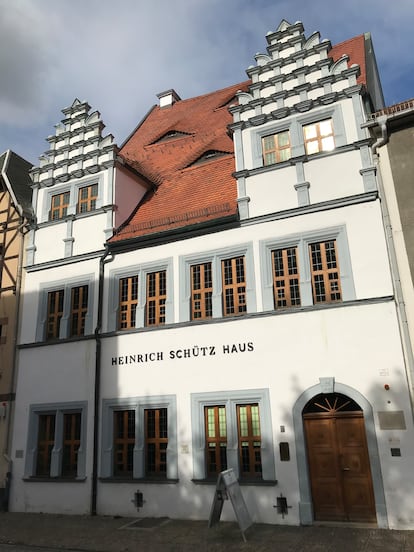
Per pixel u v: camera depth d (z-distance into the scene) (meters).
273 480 11.30
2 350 16.23
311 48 14.19
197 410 12.63
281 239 12.86
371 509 10.57
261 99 14.23
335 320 11.65
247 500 11.46
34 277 16.55
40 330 15.77
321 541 9.50
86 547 10.10
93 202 16.39
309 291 12.15
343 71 13.34
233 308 13.17
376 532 9.86
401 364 10.77
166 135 21.08
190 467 12.35
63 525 12.09
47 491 14.07
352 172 12.53
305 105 13.48
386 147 12.42
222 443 12.33
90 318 15.01
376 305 11.34
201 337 13.09
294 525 10.84
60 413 14.63
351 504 10.76
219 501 10.86
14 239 17.36
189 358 13.10
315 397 11.55
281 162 13.33
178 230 14.05
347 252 11.99
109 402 13.88
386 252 11.62
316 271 12.40
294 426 11.45
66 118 18.06
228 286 13.38
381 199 12.02
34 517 13.32
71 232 16.27
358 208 12.19
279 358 12.01
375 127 12.52
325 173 12.83
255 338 12.41
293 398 11.62
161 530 11.02
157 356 13.55
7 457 14.93
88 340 14.79
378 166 12.36
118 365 14.07
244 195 13.66
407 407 10.51
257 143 14.02
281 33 15.16
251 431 12.05
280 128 13.82
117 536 10.75
